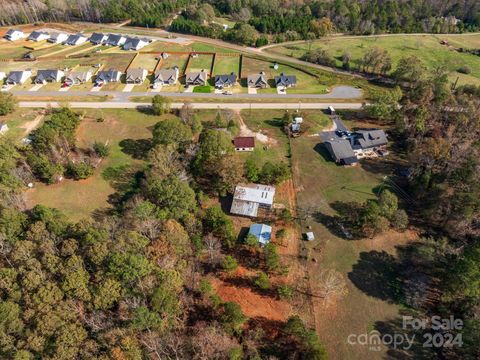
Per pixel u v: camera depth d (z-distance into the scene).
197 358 46.56
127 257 51.94
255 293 61.38
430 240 68.62
